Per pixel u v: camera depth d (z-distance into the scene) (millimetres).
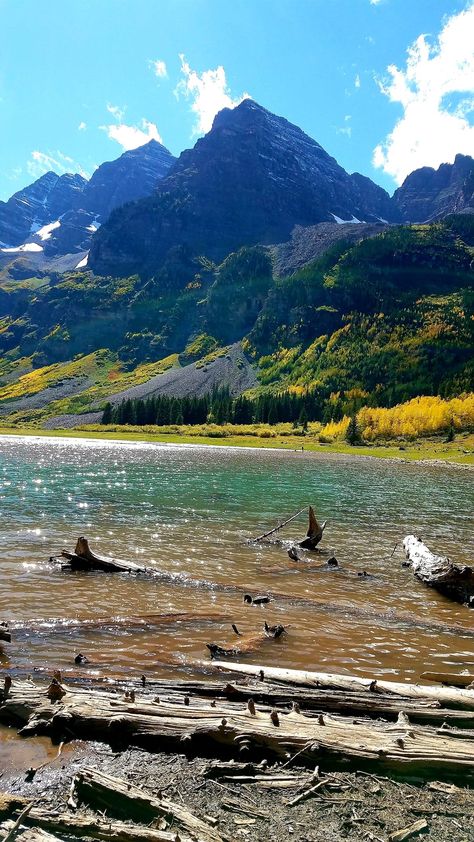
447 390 166875
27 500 32781
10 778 7121
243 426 180375
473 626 14617
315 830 6293
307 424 179750
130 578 17750
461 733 8266
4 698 8883
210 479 49844
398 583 18906
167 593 16391
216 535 25203
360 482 54500
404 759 7539
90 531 24609
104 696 8938
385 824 6457
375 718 8984
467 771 7488
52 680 9242
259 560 21109
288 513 32438
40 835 5930
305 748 7711
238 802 6785
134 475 50688
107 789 6773
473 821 6594
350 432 138625
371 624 14422
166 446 118500
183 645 12250
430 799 6996
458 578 17188
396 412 145750
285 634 13281
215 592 16766
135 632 12961
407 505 38594
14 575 17266
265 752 7801
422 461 98688
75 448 97625
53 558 19094
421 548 21516
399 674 11148
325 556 22453
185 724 8156
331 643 12836
